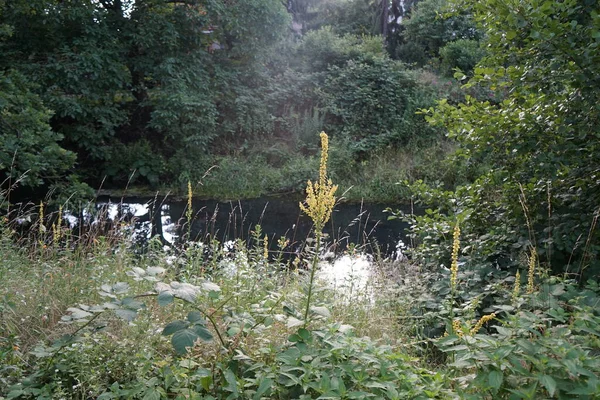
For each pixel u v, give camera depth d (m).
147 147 13.44
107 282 3.88
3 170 10.44
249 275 3.86
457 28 20.77
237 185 12.96
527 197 4.43
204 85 13.92
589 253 3.95
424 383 2.39
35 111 8.91
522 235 4.39
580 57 3.78
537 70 4.11
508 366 2.07
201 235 8.55
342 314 3.89
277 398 2.48
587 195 4.30
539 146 4.25
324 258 5.62
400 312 4.10
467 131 4.59
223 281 3.94
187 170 13.26
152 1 13.75
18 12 11.84
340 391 2.15
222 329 2.91
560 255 4.21
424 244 5.02
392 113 15.78
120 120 13.20
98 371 2.74
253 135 15.16
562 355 2.08
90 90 12.63
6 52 12.16
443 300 3.80
